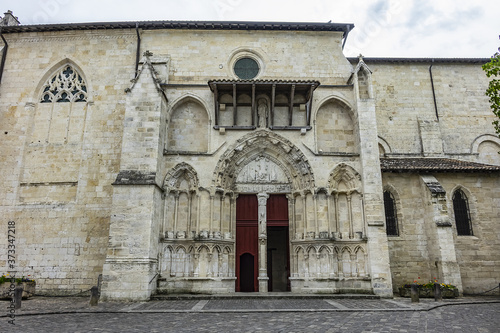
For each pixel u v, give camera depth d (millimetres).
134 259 18406
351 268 20781
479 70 29469
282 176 22734
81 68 24422
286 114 23000
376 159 21422
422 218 23203
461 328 11000
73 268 21344
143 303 17250
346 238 21125
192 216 21125
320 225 21250
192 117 22969
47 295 20891
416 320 12453
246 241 22000
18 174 23000
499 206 23969
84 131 23328
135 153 20203
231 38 24250
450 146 28312
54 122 24000
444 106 28984
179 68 23609
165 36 24297
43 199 22672
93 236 21703
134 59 24266
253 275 21641
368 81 22797
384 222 20516
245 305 16344
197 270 20234
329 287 20172
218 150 21875
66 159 23266
